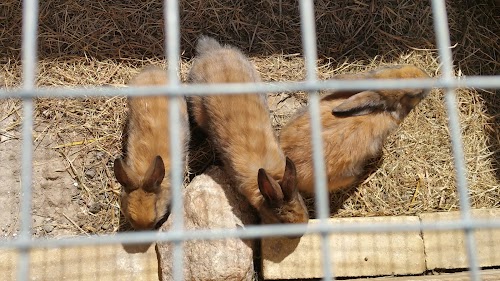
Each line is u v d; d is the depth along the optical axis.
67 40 0.62
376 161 0.61
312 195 0.58
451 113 0.38
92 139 0.60
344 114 0.55
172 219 0.55
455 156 0.38
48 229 0.58
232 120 0.55
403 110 0.57
